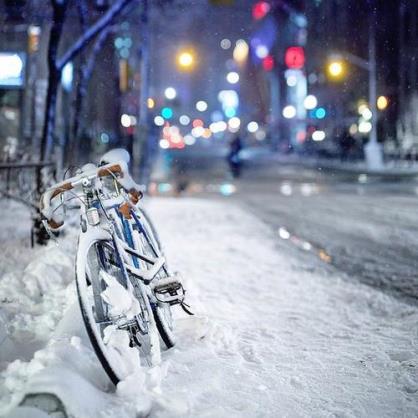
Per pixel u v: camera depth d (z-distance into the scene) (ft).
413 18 146.20
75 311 17.56
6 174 39.37
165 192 97.14
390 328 22.84
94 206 15.97
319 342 20.70
